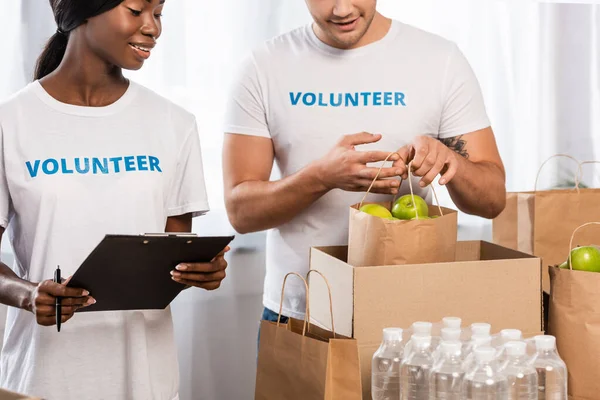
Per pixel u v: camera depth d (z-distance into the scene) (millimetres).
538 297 1590
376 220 1552
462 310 1544
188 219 1788
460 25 3459
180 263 1526
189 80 3145
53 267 1598
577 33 3539
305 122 1986
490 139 2057
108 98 1676
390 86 1982
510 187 3578
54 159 1607
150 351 1678
